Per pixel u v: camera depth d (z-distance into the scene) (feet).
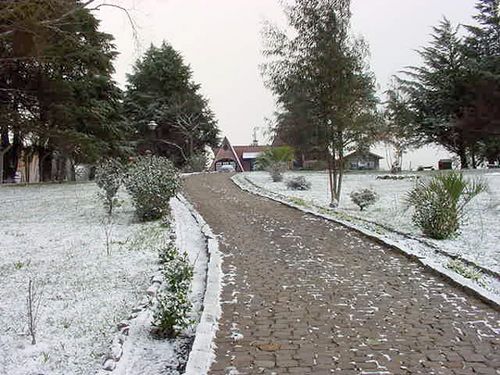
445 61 125.80
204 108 166.61
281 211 45.70
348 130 48.88
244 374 12.91
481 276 22.07
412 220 34.50
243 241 31.50
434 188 32.45
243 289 20.75
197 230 34.99
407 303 18.70
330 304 18.69
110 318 17.10
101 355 14.21
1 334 15.74
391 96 125.29
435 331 15.78
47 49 52.44
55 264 24.84
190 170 130.21
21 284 21.39
